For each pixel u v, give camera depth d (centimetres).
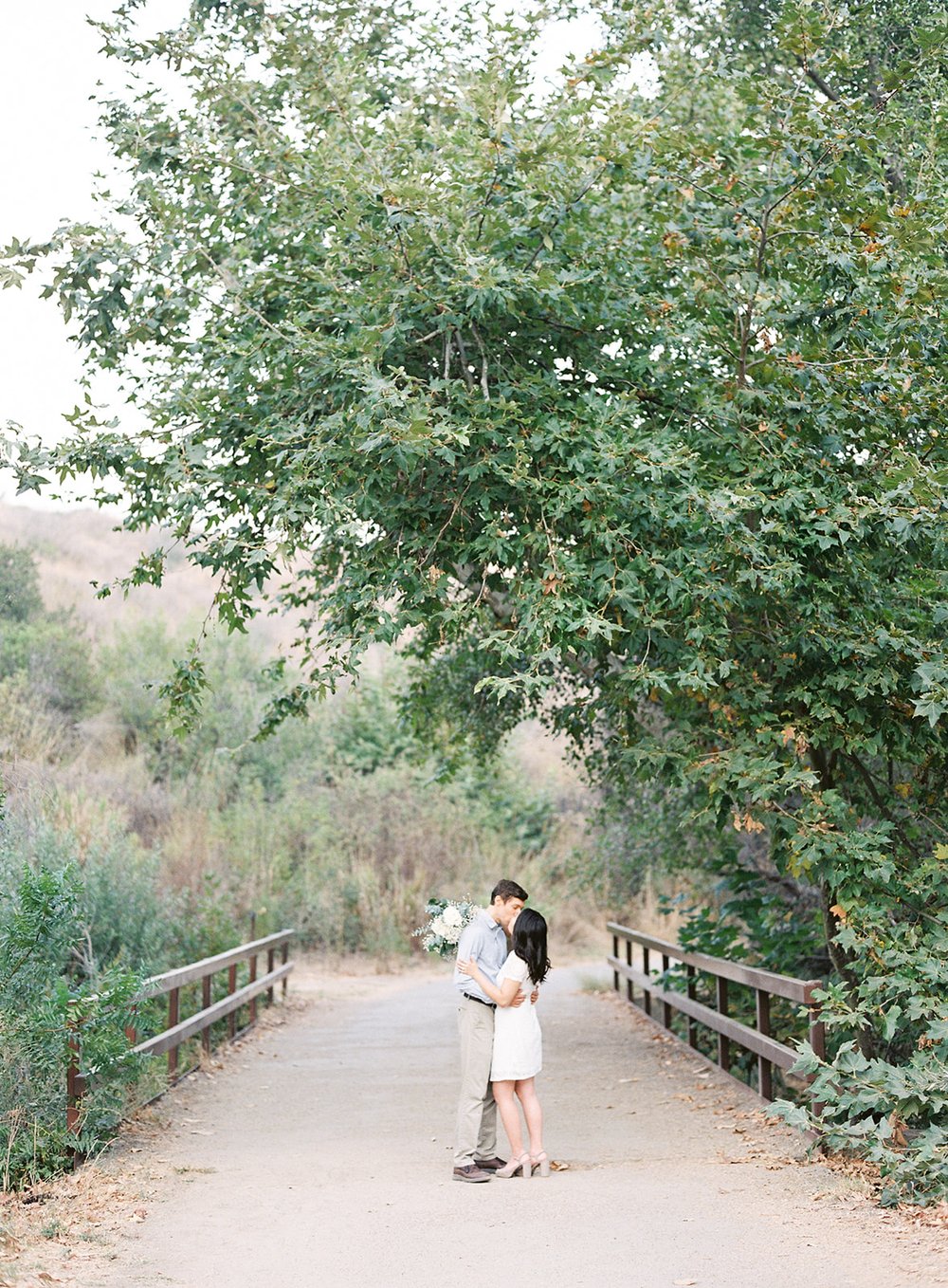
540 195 849
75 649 2866
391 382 741
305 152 909
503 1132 884
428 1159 794
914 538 813
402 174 852
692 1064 1162
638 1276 517
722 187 862
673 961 1980
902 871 854
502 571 905
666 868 1524
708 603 841
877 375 830
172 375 906
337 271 859
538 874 2489
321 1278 528
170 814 2277
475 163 848
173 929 1494
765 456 848
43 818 1310
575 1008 1648
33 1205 666
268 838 2270
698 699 893
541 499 806
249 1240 594
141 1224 629
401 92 990
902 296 838
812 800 818
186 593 4397
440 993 1881
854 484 845
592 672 1084
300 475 783
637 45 870
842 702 867
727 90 1030
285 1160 793
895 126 907
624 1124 905
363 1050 1331
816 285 894
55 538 4769
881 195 886
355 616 840
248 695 2670
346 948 2292
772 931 1228
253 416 888
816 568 884
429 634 906
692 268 873
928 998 726
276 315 916
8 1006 810
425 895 2392
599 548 835
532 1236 585
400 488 848
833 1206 626
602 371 897
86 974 1228
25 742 2083
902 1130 706
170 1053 1052
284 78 959
